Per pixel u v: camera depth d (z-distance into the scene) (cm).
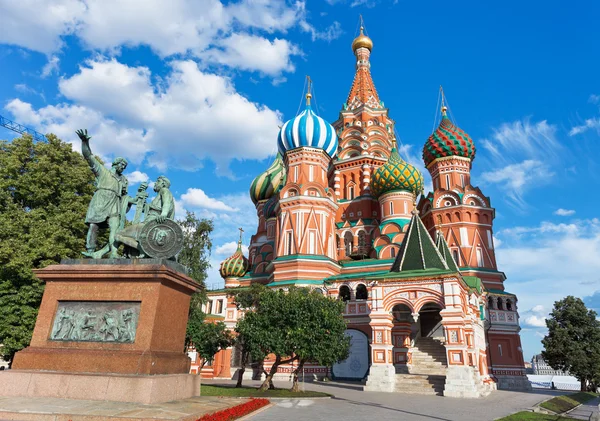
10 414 882
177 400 1159
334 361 2217
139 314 1156
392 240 4238
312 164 4481
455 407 1725
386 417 1348
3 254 1995
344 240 4819
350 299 3628
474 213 4284
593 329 4044
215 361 3794
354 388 2644
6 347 2066
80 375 1063
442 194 4441
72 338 1156
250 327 2284
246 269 5075
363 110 5806
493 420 1355
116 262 1229
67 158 2547
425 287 2491
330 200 4309
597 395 3741
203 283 3344
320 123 4538
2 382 1077
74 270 1206
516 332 3912
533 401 2159
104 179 1373
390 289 2588
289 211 4266
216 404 1173
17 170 2341
